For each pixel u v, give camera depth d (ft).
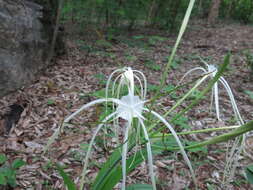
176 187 6.79
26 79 11.89
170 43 23.82
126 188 4.43
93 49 18.34
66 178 3.26
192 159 7.79
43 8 14.44
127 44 21.31
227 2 49.42
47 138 8.46
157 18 29.01
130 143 3.49
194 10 43.86
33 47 12.64
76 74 13.62
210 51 21.95
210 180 7.06
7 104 9.91
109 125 8.54
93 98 10.93
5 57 10.68
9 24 11.10
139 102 2.83
